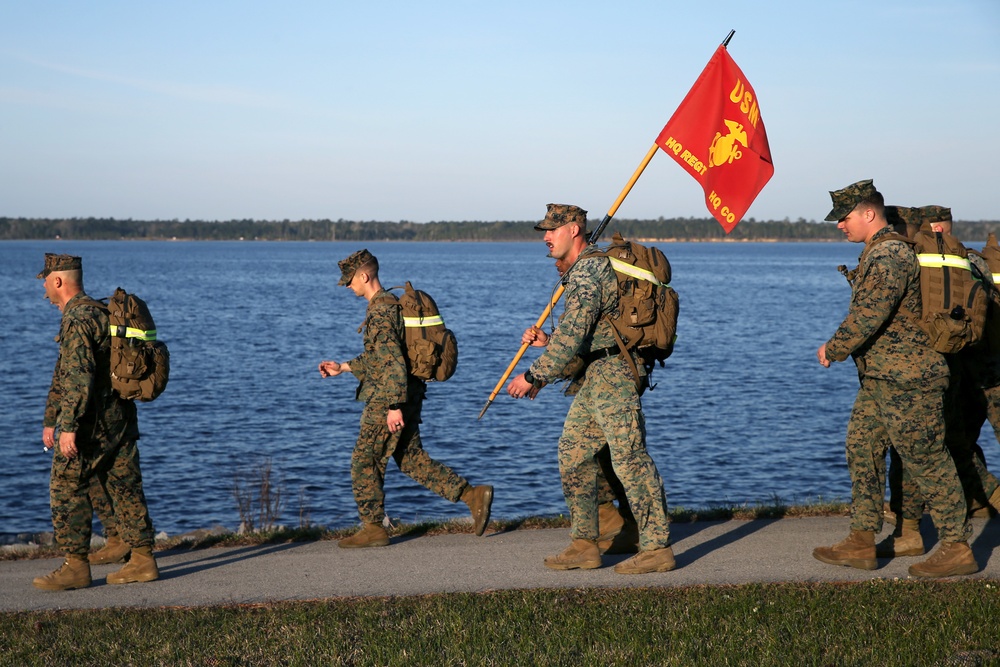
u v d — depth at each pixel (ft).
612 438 20.17
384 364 23.09
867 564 20.31
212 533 25.98
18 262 515.50
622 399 20.02
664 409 77.25
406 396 23.04
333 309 201.36
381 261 618.03
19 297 226.58
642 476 20.24
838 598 18.06
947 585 18.84
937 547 22.25
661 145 23.63
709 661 15.30
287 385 89.76
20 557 23.71
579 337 19.60
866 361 19.70
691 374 99.50
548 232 21.29
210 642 16.67
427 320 24.06
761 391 87.71
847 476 54.34
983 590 18.34
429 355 23.57
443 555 22.49
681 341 135.54
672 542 23.12
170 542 24.67
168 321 165.68
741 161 23.90
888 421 19.57
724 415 74.49
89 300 20.34
